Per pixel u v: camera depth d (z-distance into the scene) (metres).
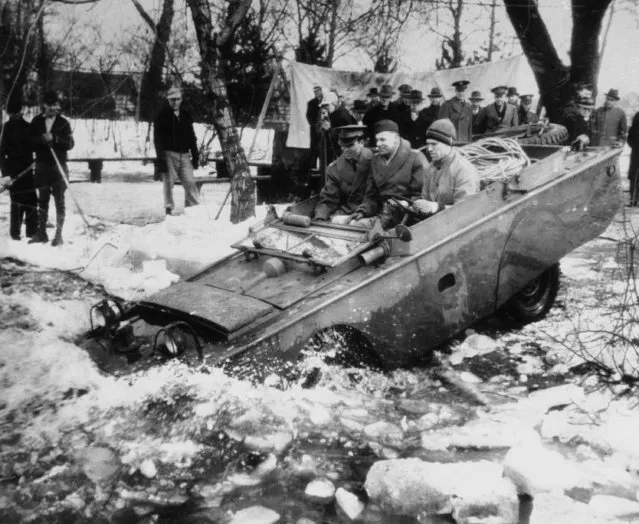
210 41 8.65
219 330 3.98
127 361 4.09
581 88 11.91
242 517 3.03
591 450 3.60
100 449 3.61
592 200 5.73
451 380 4.64
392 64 12.30
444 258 4.69
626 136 11.80
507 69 11.62
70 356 4.33
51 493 3.25
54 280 6.66
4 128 8.02
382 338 4.43
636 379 4.46
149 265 6.69
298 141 11.05
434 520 3.07
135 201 11.59
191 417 3.78
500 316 5.77
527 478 3.20
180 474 3.43
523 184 5.19
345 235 4.79
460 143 6.46
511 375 4.73
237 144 8.84
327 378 4.47
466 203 4.83
